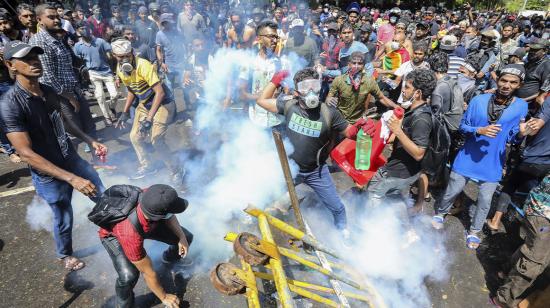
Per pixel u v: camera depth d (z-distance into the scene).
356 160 2.68
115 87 6.06
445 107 3.57
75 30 6.87
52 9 3.74
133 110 4.71
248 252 1.88
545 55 4.86
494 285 2.99
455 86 3.53
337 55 6.27
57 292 2.79
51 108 2.56
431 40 9.09
